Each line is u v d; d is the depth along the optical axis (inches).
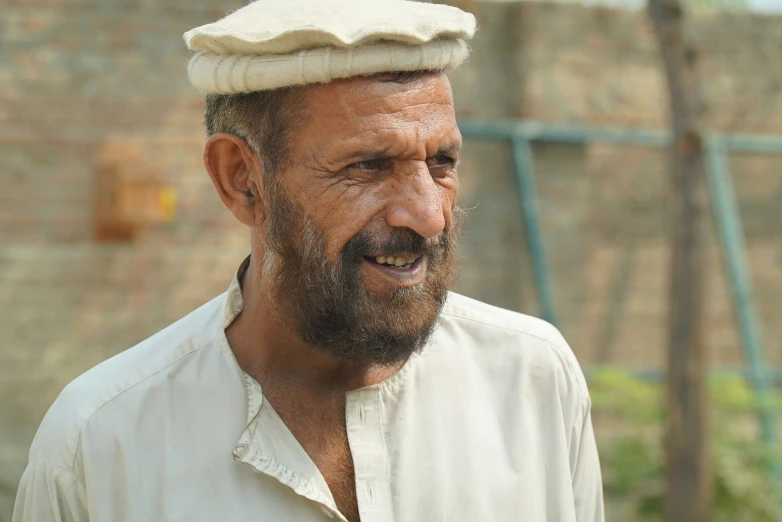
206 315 62.7
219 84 57.0
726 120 244.5
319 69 53.1
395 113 53.7
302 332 56.9
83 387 59.4
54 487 58.1
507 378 62.9
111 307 209.8
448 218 57.3
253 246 61.1
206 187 214.1
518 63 231.6
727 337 246.7
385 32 51.9
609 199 239.0
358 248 54.9
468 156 229.3
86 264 208.7
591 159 237.8
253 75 55.1
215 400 58.4
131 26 211.6
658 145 238.2
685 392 163.3
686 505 162.4
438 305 57.2
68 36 208.8
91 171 209.2
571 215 236.2
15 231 206.2
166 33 213.3
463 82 228.8
